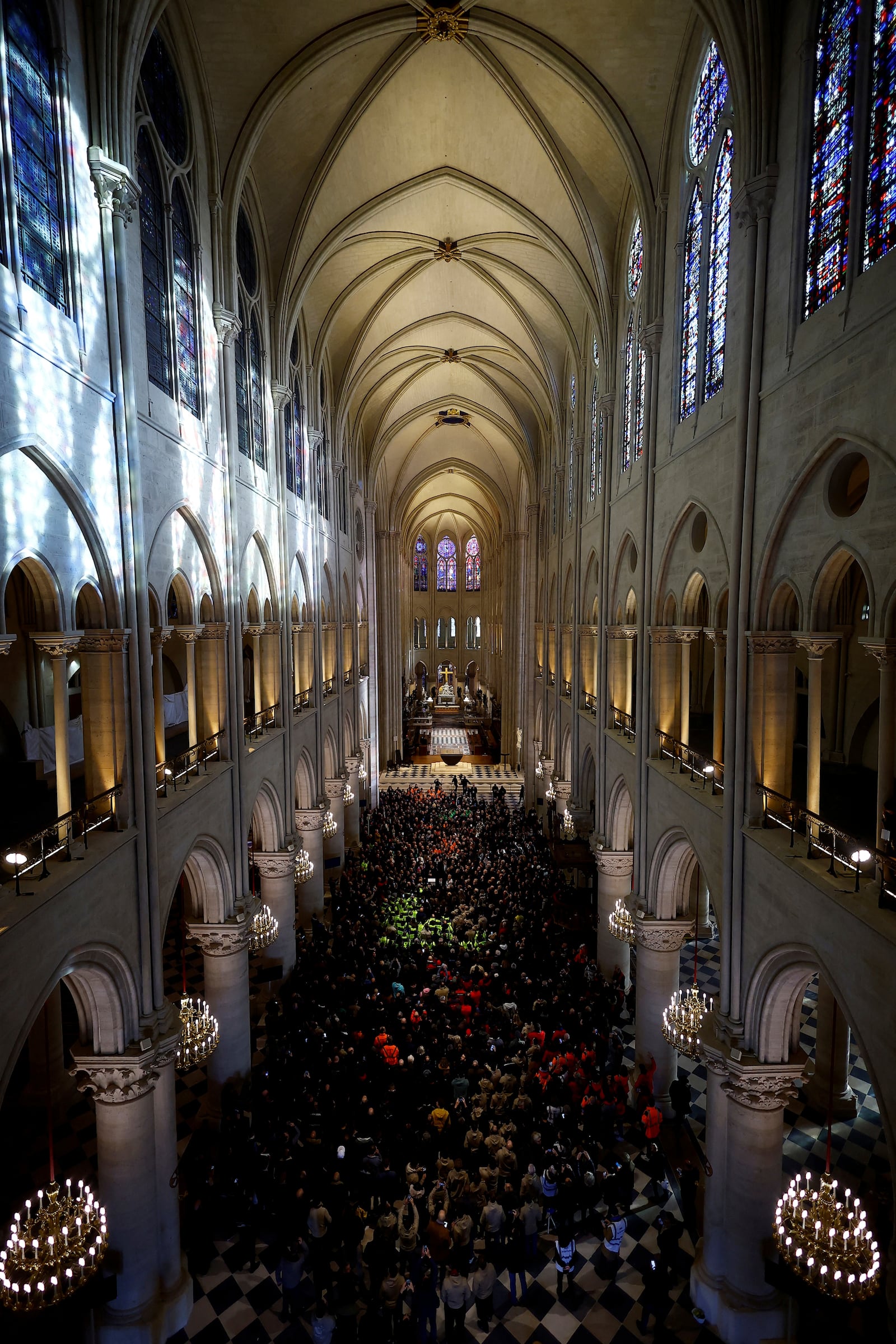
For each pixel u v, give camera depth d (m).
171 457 11.90
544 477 33.44
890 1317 6.82
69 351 8.61
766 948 9.66
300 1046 15.00
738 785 10.40
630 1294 10.63
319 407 25.14
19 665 15.77
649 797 15.22
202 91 13.76
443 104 17.86
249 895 15.07
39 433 7.76
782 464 9.32
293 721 20.41
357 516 35.81
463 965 18.56
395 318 28.38
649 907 14.95
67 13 8.71
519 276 23.97
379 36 14.69
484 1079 13.47
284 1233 10.44
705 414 12.22
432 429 44.91
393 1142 12.45
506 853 27.50
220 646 14.38
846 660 17.00
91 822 9.29
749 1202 10.03
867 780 15.02
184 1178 12.84
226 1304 10.44
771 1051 9.95
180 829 11.86
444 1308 9.99
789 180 9.20
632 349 17.67
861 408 7.42
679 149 13.90
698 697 23.70
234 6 13.09
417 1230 10.36
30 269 8.03
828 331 8.15
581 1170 11.48
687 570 13.52
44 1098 14.29
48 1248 8.10
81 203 8.99
